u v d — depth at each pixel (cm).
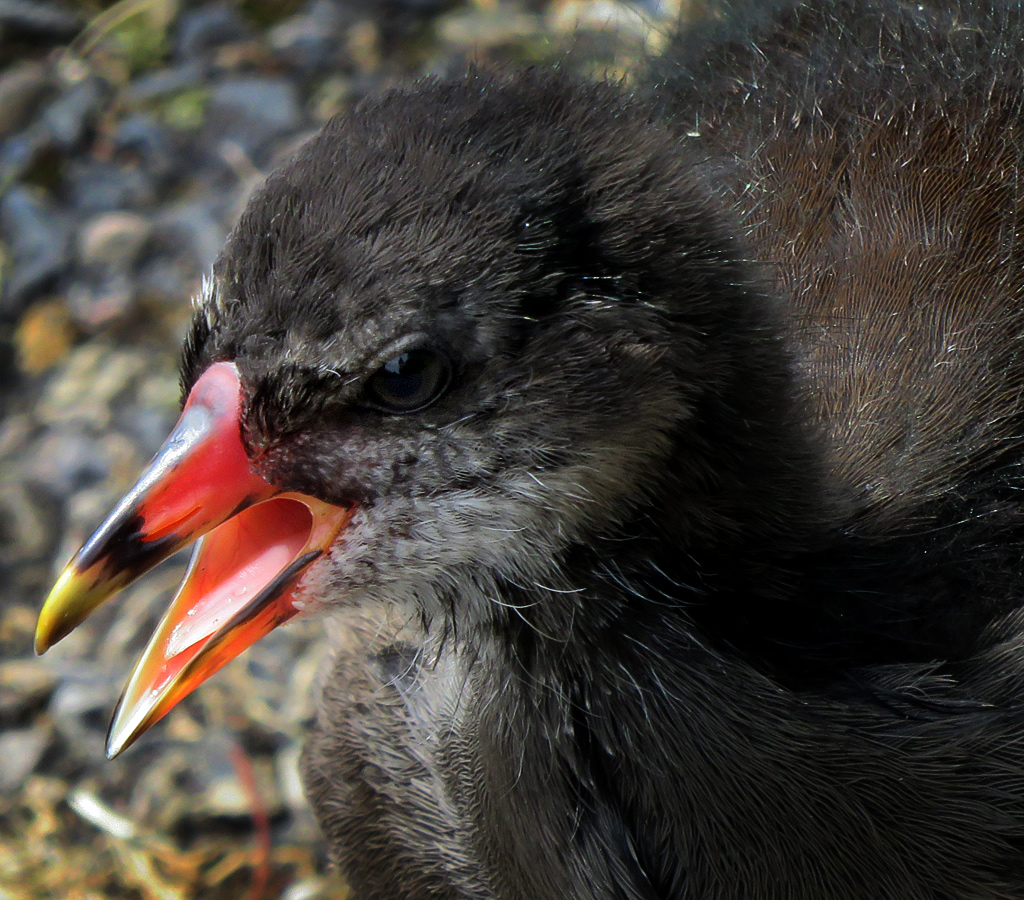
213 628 117
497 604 117
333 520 117
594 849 117
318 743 121
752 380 117
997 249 119
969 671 118
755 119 120
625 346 116
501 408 116
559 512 117
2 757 125
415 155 116
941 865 117
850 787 117
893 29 121
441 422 116
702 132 121
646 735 117
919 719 117
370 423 116
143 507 117
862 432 118
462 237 116
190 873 125
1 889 124
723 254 117
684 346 116
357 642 120
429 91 117
